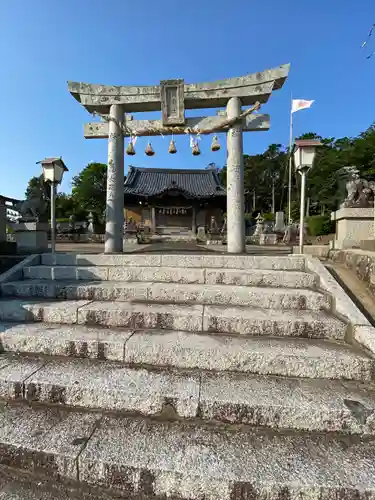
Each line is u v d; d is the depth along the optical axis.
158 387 2.07
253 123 6.67
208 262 4.33
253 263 4.25
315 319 2.77
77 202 32.91
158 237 22.02
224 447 1.70
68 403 2.08
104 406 2.04
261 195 40.19
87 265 4.54
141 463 1.57
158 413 1.99
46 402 2.12
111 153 6.56
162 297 3.45
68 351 2.57
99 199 32.19
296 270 4.16
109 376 2.22
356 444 1.75
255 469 1.54
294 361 2.27
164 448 1.68
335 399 1.97
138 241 19.14
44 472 1.68
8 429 1.84
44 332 2.75
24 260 4.51
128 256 4.47
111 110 6.58
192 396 1.97
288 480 1.47
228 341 2.58
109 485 1.59
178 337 2.66
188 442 1.74
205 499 1.50
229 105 6.45
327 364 2.24
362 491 1.43
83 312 3.03
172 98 6.42
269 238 17.27
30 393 2.14
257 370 2.32
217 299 3.36
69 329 2.86
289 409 1.88
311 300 3.16
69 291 3.58
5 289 3.76
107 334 2.72
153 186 29.75
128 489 1.57
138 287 3.50
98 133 6.96
